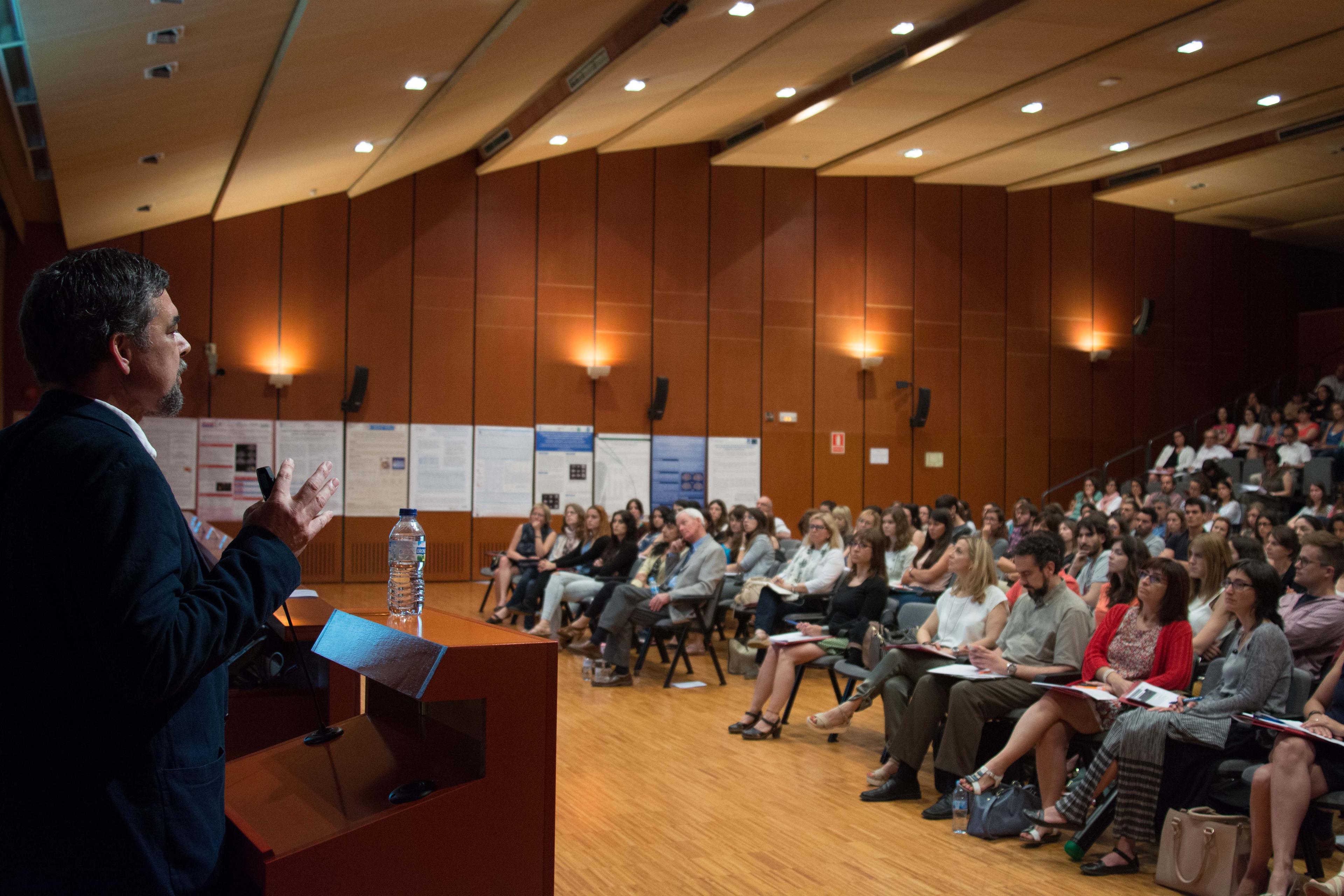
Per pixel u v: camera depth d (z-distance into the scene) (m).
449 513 12.21
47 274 1.27
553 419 12.70
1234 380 16.05
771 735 5.19
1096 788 3.58
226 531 11.26
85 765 1.16
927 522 9.20
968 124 11.59
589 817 3.87
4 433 1.25
